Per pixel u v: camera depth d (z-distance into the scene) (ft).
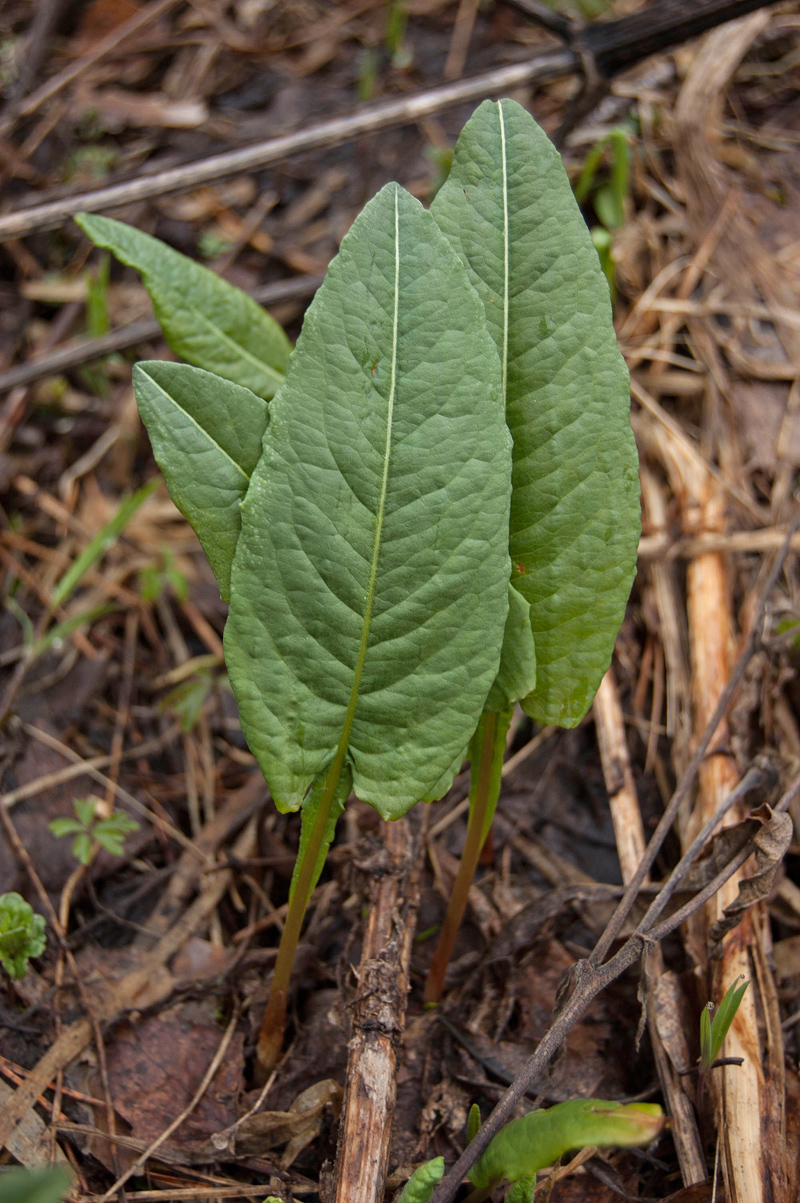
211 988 1.52
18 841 1.61
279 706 1.24
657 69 2.42
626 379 1.27
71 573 1.77
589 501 1.28
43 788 1.70
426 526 1.24
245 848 1.65
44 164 2.57
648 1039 1.46
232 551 1.25
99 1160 1.40
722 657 1.67
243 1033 1.49
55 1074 1.45
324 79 2.69
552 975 1.52
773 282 2.05
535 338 1.28
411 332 1.23
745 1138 1.35
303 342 1.22
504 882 1.61
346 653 1.25
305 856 1.31
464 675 1.25
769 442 1.87
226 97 2.69
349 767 1.28
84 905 1.61
